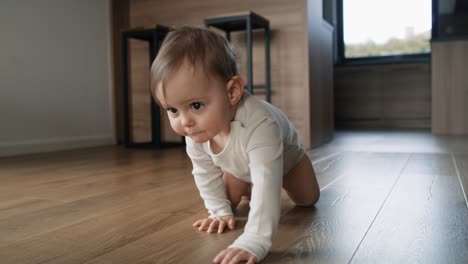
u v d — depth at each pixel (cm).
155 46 276
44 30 281
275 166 75
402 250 75
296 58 275
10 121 260
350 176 158
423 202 113
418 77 450
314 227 91
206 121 67
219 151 83
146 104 334
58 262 73
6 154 253
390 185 139
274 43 282
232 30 286
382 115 467
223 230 89
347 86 479
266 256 73
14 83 262
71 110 301
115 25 335
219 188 94
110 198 126
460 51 368
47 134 283
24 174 176
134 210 110
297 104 276
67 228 94
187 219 100
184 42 67
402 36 508
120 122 340
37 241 85
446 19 490
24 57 268
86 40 314
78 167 196
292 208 109
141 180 157
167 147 290
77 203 120
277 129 78
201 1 308
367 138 332
